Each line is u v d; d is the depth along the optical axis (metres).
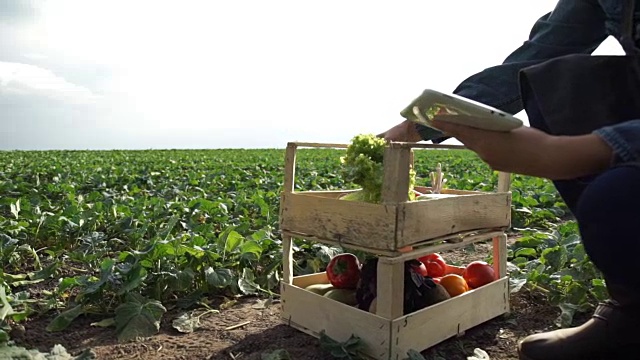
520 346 2.08
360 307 2.44
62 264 3.98
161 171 13.76
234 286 3.30
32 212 4.88
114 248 4.53
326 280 2.96
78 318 2.87
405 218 2.14
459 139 1.40
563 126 1.68
